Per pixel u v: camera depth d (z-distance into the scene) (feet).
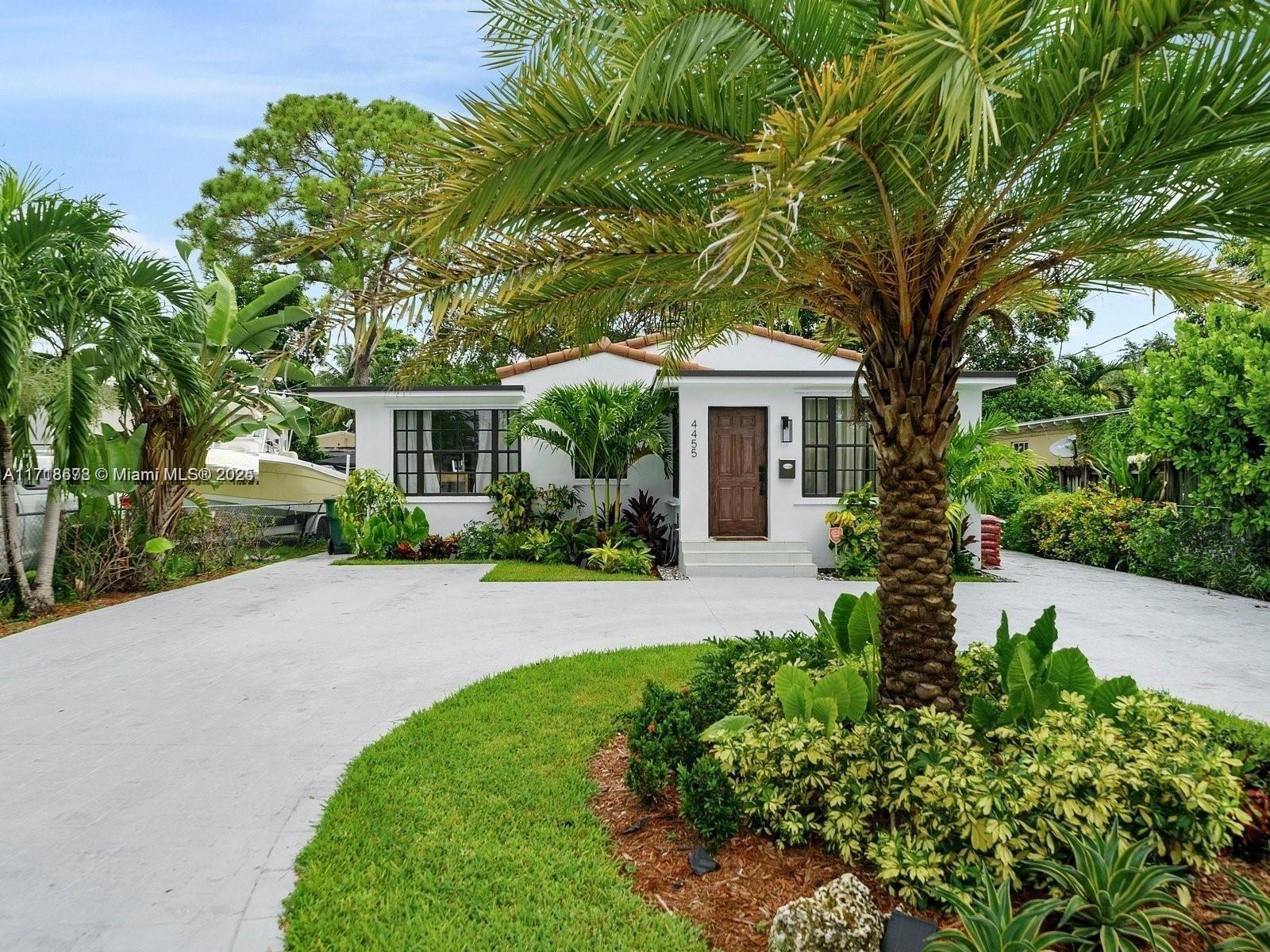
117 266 27.48
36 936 8.52
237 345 35.91
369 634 24.18
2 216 25.36
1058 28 9.02
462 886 9.39
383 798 11.88
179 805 11.87
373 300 11.84
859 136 8.75
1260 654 21.40
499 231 10.91
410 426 47.11
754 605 28.91
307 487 52.95
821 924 7.60
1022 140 9.65
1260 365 28.86
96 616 27.12
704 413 38.42
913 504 12.55
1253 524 31.09
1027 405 73.00
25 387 24.82
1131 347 80.94
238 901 9.22
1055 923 8.41
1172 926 8.39
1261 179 10.12
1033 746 10.33
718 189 10.38
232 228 65.72
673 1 8.78
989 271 13.16
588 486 46.16
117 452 31.01
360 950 8.21
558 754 13.69
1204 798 8.72
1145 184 10.57
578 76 9.31
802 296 13.60
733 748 10.96
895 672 12.72
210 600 30.32
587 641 23.15
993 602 29.71
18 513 30.04
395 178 10.34
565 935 8.41
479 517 46.62
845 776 10.10
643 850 10.30
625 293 13.85
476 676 19.31
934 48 6.95
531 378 45.96
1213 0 7.64
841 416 39.52
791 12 9.62
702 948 8.16
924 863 8.70
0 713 16.35
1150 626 25.17
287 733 15.12
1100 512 41.01
